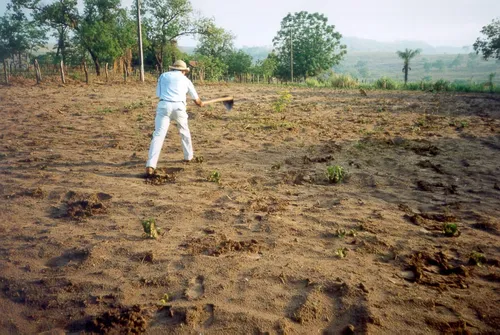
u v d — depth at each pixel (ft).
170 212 15.53
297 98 61.72
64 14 104.27
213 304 9.77
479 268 11.69
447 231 13.79
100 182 18.79
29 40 112.37
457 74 639.35
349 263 11.84
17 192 17.34
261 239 13.33
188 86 21.08
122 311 9.56
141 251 12.40
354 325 9.10
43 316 9.54
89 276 11.06
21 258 12.01
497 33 129.59
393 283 10.80
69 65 114.32
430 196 17.75
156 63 137.59
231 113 41.22
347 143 27.91
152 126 33.22
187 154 22.40
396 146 27.22
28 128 31.60
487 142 28.45
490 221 14.94
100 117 37.17
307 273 11.18
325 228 14.25
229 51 158.92
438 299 10.11
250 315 9.36
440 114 44.01
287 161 23.06
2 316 9.54
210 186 18.65
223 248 12.55
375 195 17.83
